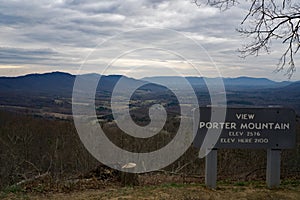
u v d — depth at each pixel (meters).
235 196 6.82
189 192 7.06
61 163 9.13
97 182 8.23
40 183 8.06
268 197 6.78
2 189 7.72
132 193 7.09
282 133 7.38
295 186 7.63
